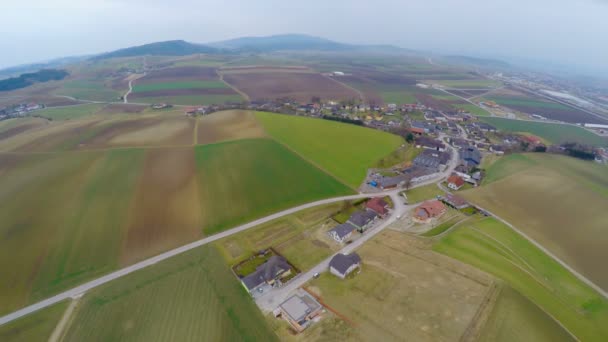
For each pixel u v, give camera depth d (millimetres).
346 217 78875
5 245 63906
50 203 77625
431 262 59531
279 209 81875
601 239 69375
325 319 47625
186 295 52969
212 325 46906
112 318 48375
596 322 48219
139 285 55219
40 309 50312
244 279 54938
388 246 66188
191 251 64875
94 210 75625
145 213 75562
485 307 47844
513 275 55938
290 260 62625
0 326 47344
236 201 83188
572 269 61781
